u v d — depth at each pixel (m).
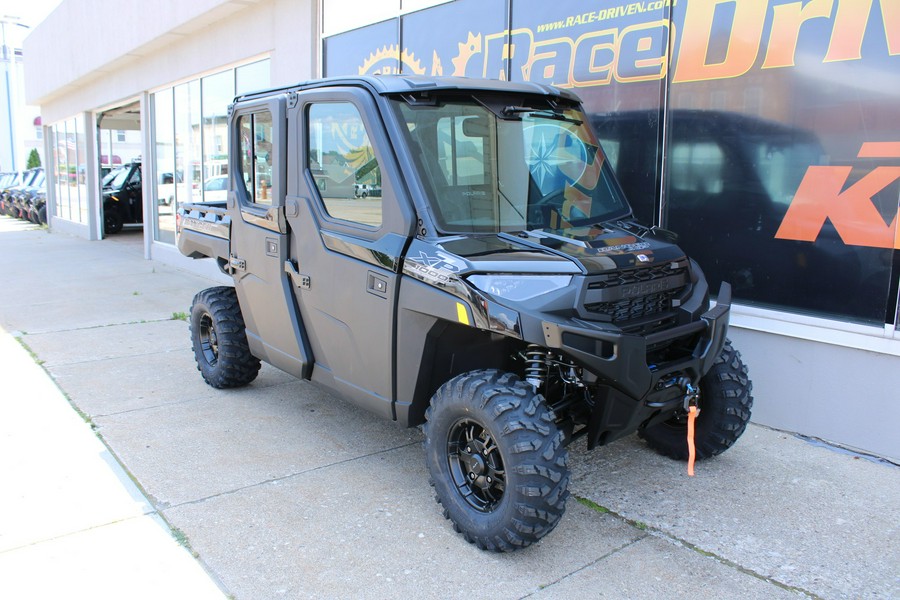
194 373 6.14
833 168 4.41
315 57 8.87
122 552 3.25
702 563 3.21
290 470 4.17
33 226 23.75
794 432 4.71
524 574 3.12
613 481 4.04
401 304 3.49
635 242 3.54
